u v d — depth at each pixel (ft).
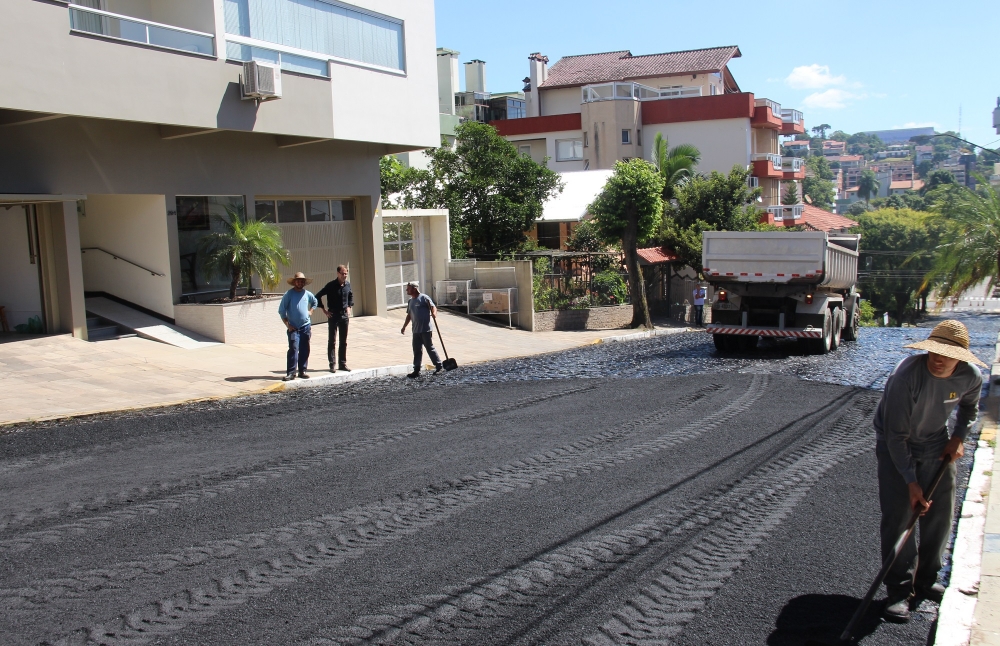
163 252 51.03
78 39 41.32
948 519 15.56
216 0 48.78
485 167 92.68
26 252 45.80
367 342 56.70
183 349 47.29
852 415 32.14
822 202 359.87
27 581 15.69
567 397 36.04
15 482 22.25
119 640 13.42
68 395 34.71
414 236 77.82
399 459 24.72
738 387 38.65
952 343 14.66
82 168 45.91
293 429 29.19
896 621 14.70
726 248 56.70
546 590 15.49
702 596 15.42
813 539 18.38
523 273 77.36
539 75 181.88
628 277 93.40
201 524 18.85
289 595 15.15
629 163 88.53
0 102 38.11
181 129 49.62
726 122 159.43
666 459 24.99
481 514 19.69
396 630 13.84
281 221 61.26
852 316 68.13
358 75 60.34
